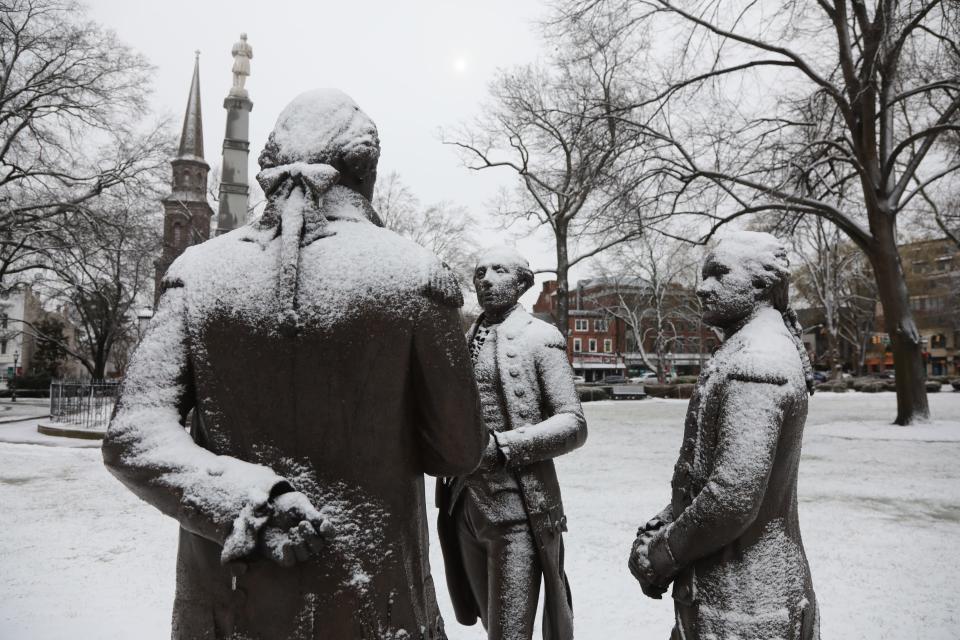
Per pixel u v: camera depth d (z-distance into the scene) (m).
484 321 3.29
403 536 1.35
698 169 16.45
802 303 59.22
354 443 1.29
